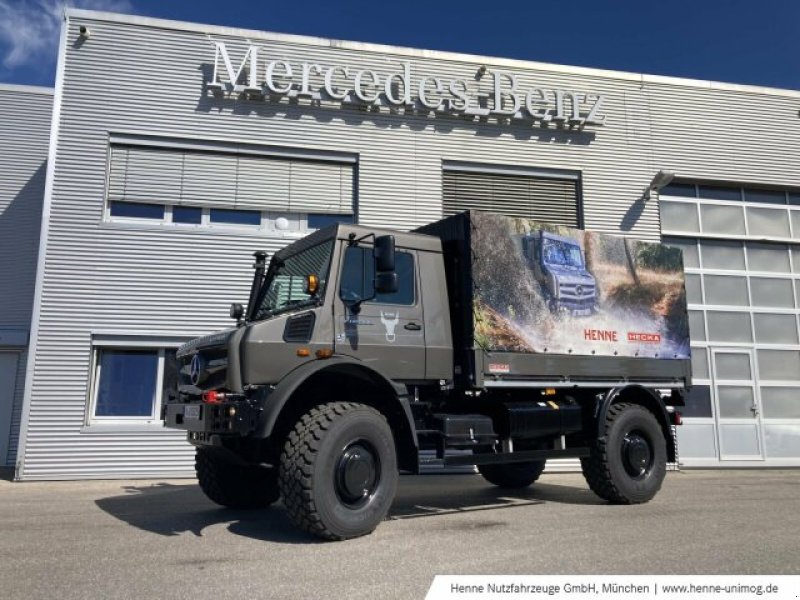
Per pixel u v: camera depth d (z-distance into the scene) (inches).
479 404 286.2
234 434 222.5
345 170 474.9
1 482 392.2
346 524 212.2
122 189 437.1
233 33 462.9
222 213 453.4
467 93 497.0
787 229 561.3
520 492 348.2
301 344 228.2
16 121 532.1
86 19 445.4
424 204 479.8
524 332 276.8
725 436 507.2
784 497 328.8
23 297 512.1
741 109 556.7
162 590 159.8
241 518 262.5
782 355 535.2
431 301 262.8
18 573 176.2
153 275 430.9
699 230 539.5
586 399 306.0
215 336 242.1
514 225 283.9
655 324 324.5
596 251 310.3
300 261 263.3
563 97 515.5
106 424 415.5
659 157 532.4
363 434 220.4
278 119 462.9
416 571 175.9
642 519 257.1
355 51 482.3
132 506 298.5
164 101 447.8
